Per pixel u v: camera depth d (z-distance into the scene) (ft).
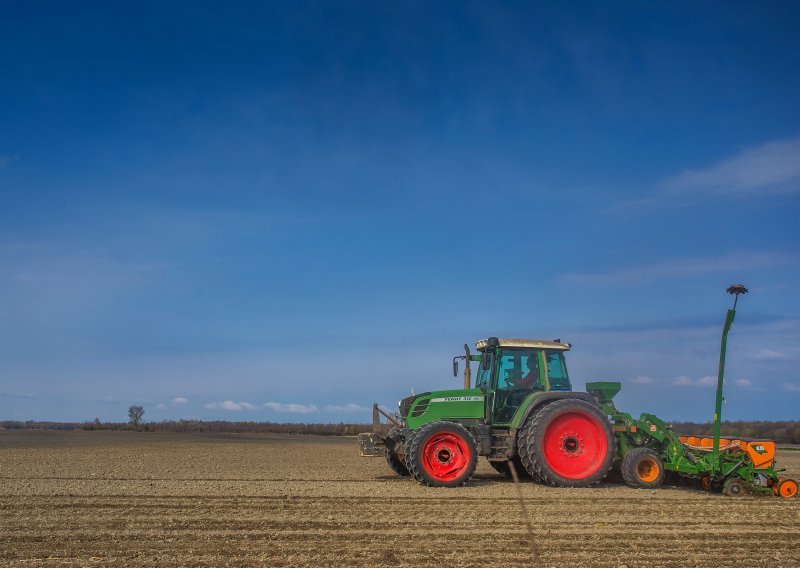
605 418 43.93
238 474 49.19
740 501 38.06
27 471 49.60
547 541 27.07
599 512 33.53
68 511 32.58
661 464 43.27
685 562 24.31
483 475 50.80
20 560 23.71
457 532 28.40
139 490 39.37
